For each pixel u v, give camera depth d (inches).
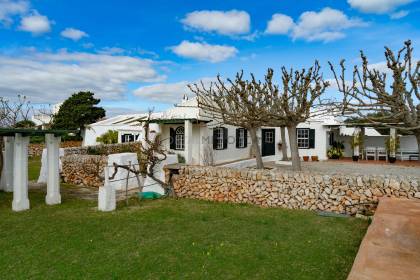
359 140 932.6
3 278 212.1
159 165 510.6
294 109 523.8
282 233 299.7
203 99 647.8
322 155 972.6
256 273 216.4
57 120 1550.2
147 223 335.9
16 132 389.4
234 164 779.4
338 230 308.2
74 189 557.3
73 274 217.0
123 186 549.3
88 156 605.6
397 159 952.3
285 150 866.8
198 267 226.8
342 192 378.9
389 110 247.9
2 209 402.6
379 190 362.3
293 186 406.0
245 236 291.7
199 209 400.2
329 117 978.7
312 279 206.5
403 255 199.3
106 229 314.8
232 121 555.8
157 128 791.7
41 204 430.6
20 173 397.1
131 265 230.7
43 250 259.3
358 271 177.5
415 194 347.6
